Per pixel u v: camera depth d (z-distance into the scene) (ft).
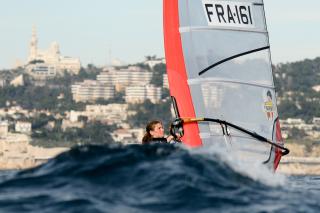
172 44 184.55
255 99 187.62
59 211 107.24
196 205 112.27
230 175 127.24
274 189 127.24
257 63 188.65
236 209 112.16
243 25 187.83
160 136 173.99
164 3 185.06
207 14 185.47
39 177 123.44
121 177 122.11
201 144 182.09
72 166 127.13
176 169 124.88
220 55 185.68
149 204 111.45
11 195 114.93
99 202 111.14
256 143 186.91
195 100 183.62
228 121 184.96
